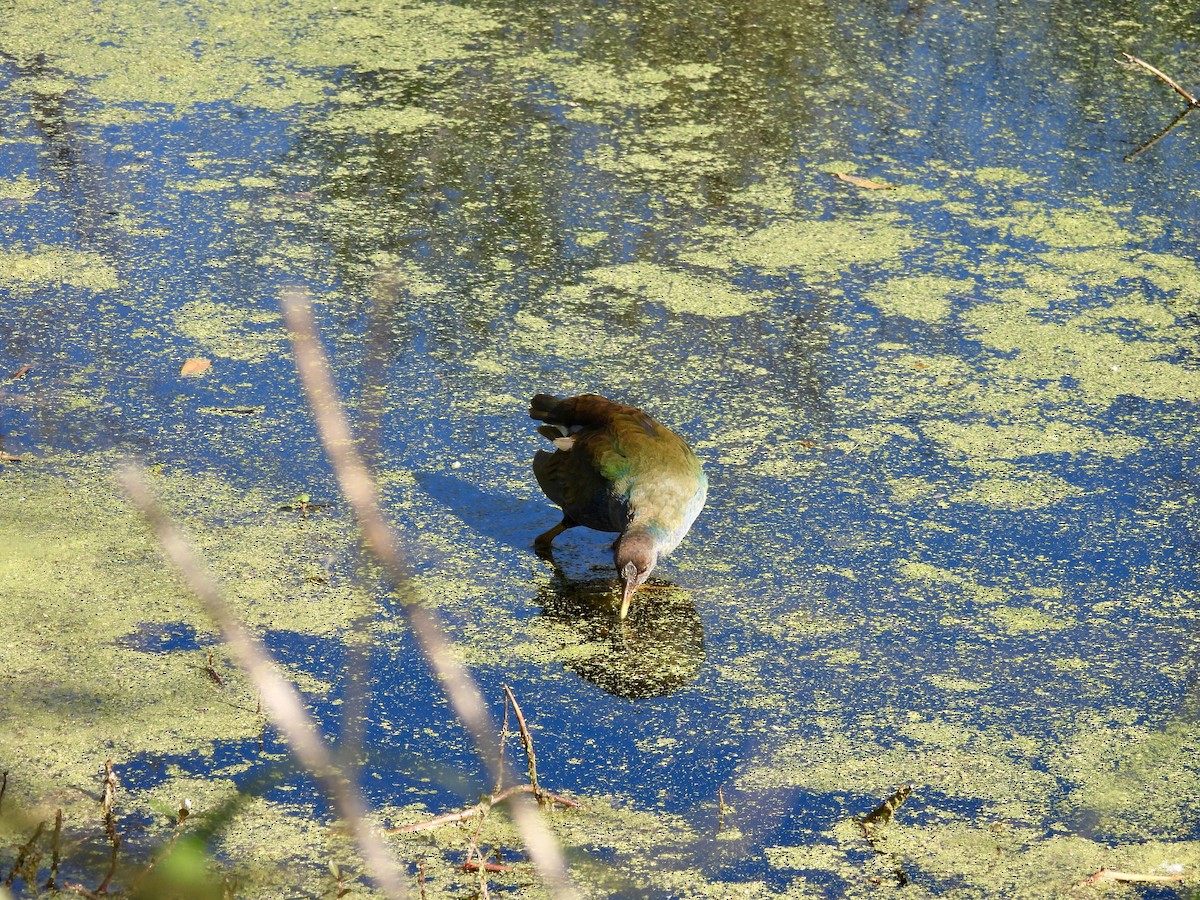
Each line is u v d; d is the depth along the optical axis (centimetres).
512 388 1219
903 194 1566
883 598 977
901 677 904
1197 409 1201
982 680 902
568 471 1020
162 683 866
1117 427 1175
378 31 1931
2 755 802
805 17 2020
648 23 1988
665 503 971
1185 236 1491
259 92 1747
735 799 800
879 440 1155
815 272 1411
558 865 691
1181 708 877
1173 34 1969
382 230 1464
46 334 1262
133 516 1025
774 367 1255
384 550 644
